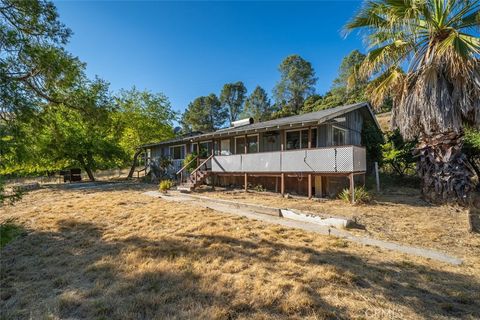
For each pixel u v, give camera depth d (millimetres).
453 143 7879
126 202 9727
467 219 6621
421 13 7230
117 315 2865
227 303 3051
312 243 5160
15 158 6613
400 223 6453
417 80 7770
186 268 4027
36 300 3293
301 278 3662
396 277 3723
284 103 54531
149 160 22953
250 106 57031
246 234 5684
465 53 6438
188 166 16391
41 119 8430
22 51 6816
